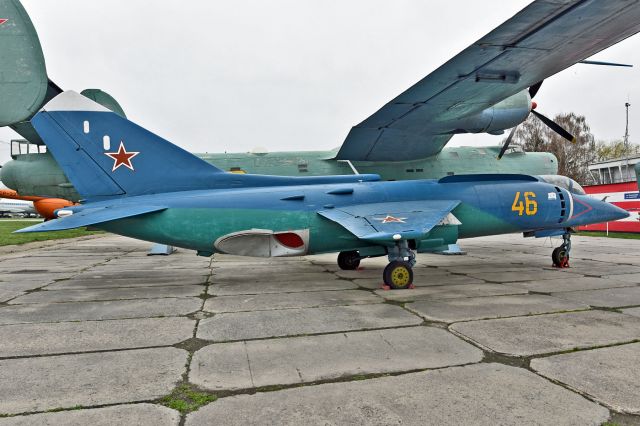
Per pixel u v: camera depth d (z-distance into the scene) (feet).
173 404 8.96
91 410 8.68
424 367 11.05
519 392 9.47
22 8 29.89
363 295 20.70
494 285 23.34
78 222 20.95
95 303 19.02
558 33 23.56
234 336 13.91
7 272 29.37
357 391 9.59
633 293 20.89
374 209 24.40
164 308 17.99
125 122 24.30
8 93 30.53
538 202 28.27
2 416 8.39
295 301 19.33
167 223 23.16
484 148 43.55
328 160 40.14
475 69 27.07
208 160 38.83
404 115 32.58
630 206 70.44
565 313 16.79
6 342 13.28
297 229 24.07
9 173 39.63
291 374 10.63
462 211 26.73
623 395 9.30
